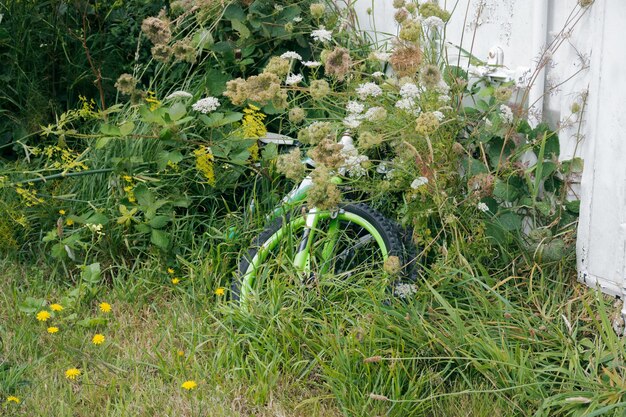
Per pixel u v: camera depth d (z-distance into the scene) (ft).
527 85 14.51
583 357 12.44
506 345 12.36
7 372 12.64
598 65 12.78
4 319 14.17
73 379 12.66
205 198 16.21
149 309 14.65
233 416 11.93
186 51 15.85
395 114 15.25
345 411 11.87
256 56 18.24
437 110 14.25
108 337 13.76
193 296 14.48
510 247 14.43
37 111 18.06
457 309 12.96
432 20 14.73
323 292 13.79
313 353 12.60
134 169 15.98
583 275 13.43
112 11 19.01
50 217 16.14
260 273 14.42
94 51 18.98
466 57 15.98
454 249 13.89
